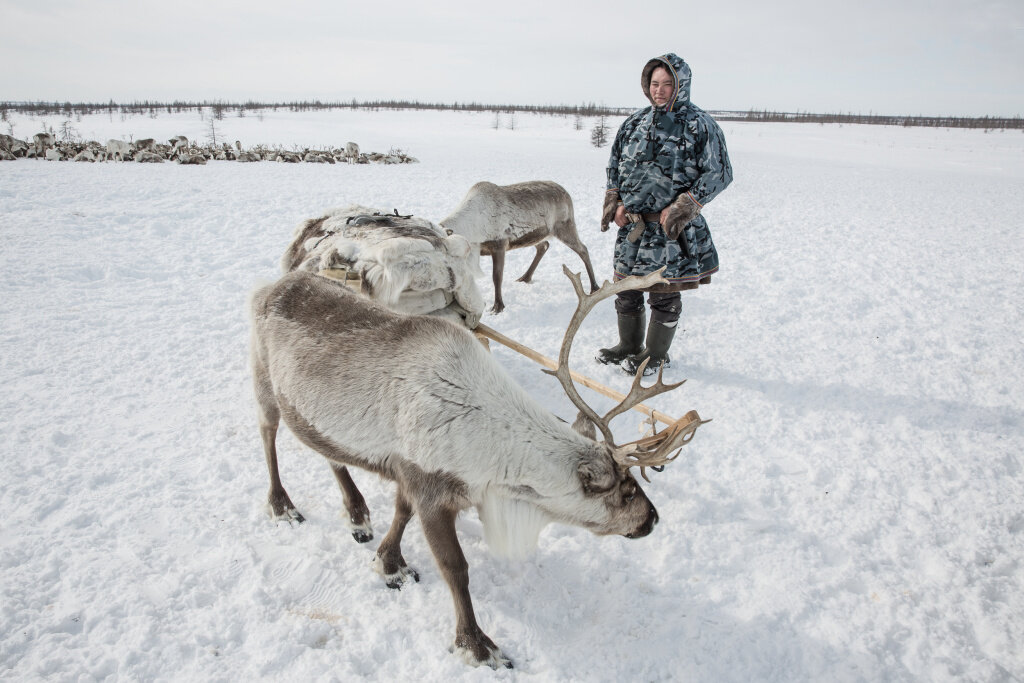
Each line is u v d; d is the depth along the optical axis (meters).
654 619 2.73
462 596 2.54
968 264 8.52
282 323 2.89
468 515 3.39
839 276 7.82
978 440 4.09
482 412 2.53
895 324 6.08
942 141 59.81
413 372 2.54
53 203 11.22
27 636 2.45
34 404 4.18
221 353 5.14
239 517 3.22
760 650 2.58
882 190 19.38
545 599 2.85
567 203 6.95
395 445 2.56
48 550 2.89
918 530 3.25
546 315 6.29
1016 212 14.52
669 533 3.24
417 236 3.85
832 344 5.61
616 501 2.73
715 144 4.14
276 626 2.59
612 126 70.00
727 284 7.46
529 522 2.70
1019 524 3.31
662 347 4.86
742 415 4.41
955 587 2.88
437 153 31.80
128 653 2.40
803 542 3.18
